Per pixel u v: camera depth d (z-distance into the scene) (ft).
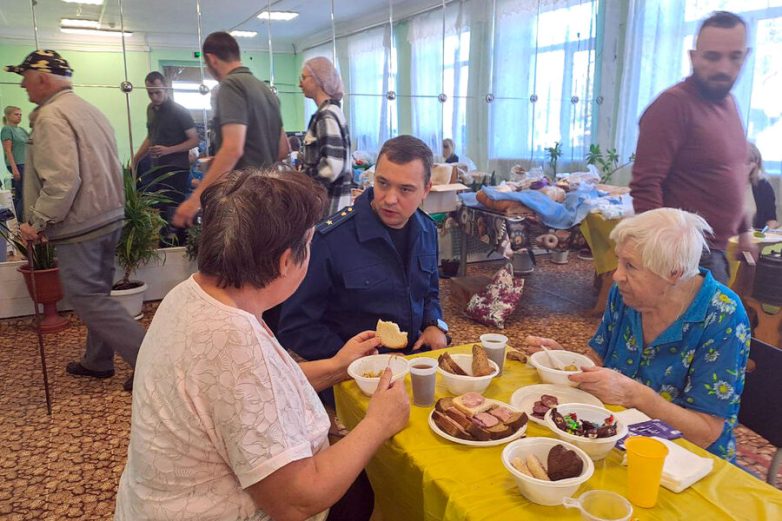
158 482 2.92
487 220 14.05
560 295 15.16
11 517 6.48
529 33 18.40
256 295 3.12
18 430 8.34
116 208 8.79
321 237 5.61
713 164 6.65
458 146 19.02
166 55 15.31
